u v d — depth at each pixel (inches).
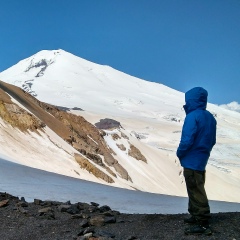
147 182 2783.0
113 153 2979.8
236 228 239.3
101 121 4106.8
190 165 242.1
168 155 3538.4
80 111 7150.6
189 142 238.4
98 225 280.5
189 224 253.9
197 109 247.1
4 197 400.5
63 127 2625.5
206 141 241.4
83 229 265.0
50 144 2031.3
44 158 1807.3
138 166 3019.2
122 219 298.7
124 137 3358.8
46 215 320.5
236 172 4446.4
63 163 1856.5
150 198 620.1
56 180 786.2
